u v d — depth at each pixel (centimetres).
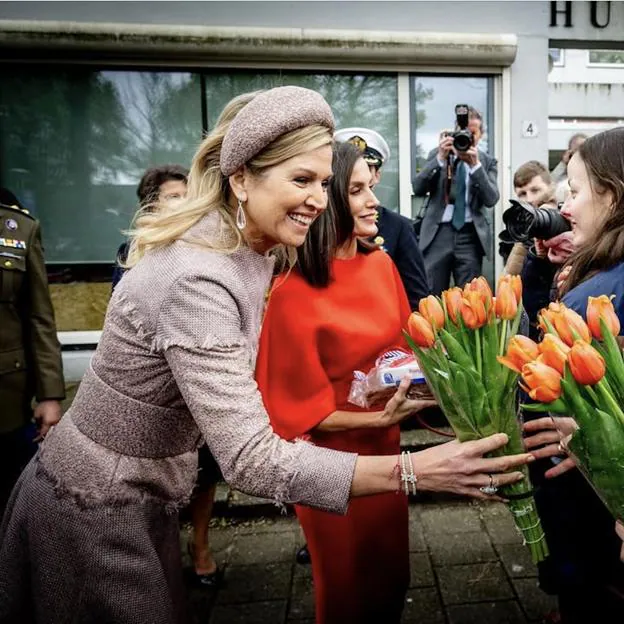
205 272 102
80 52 421
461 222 368
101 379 114
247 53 425
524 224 190
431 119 461
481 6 445
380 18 441
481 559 257
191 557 249
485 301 102
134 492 115
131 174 457
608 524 130
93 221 460
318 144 100
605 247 122
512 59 442
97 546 112
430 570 251
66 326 467
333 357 145
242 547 275
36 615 117
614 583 131
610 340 85
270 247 118
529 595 232
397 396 132
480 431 103
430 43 430
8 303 227
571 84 960
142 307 105
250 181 103
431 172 370
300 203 102
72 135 450
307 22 438
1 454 234
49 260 462
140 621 113
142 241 107
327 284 145
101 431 114
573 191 138
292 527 290
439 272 375
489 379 103
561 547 138
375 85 454
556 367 81
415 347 107
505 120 459
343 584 154
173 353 100
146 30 416
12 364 229
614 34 457
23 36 411
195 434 122
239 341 102
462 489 102
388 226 255
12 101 442
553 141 973
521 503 107
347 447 149
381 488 99
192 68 444
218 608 233
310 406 140
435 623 219
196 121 453
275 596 239
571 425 98
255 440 96
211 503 243
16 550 120
